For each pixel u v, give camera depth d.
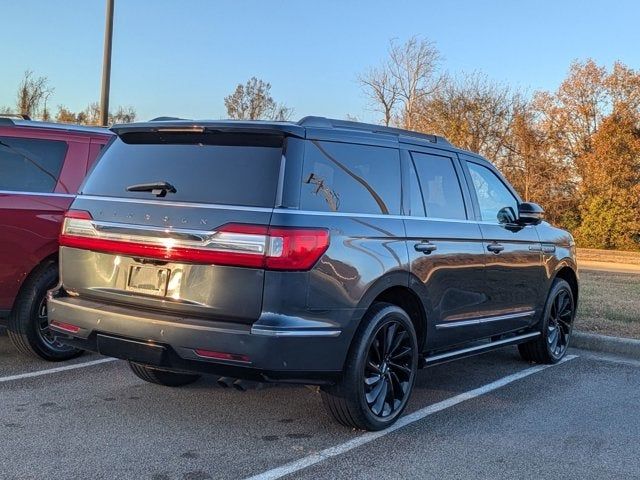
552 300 6.61
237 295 3.79
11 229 5.61
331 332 3.97
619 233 31.05
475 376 6.21
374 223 4.39
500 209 5.98
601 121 33.06
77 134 6.23
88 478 3.64
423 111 37.78
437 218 5.05
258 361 3.73
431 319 4.90
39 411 4.72
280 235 3.77
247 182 3.99
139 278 4.11
